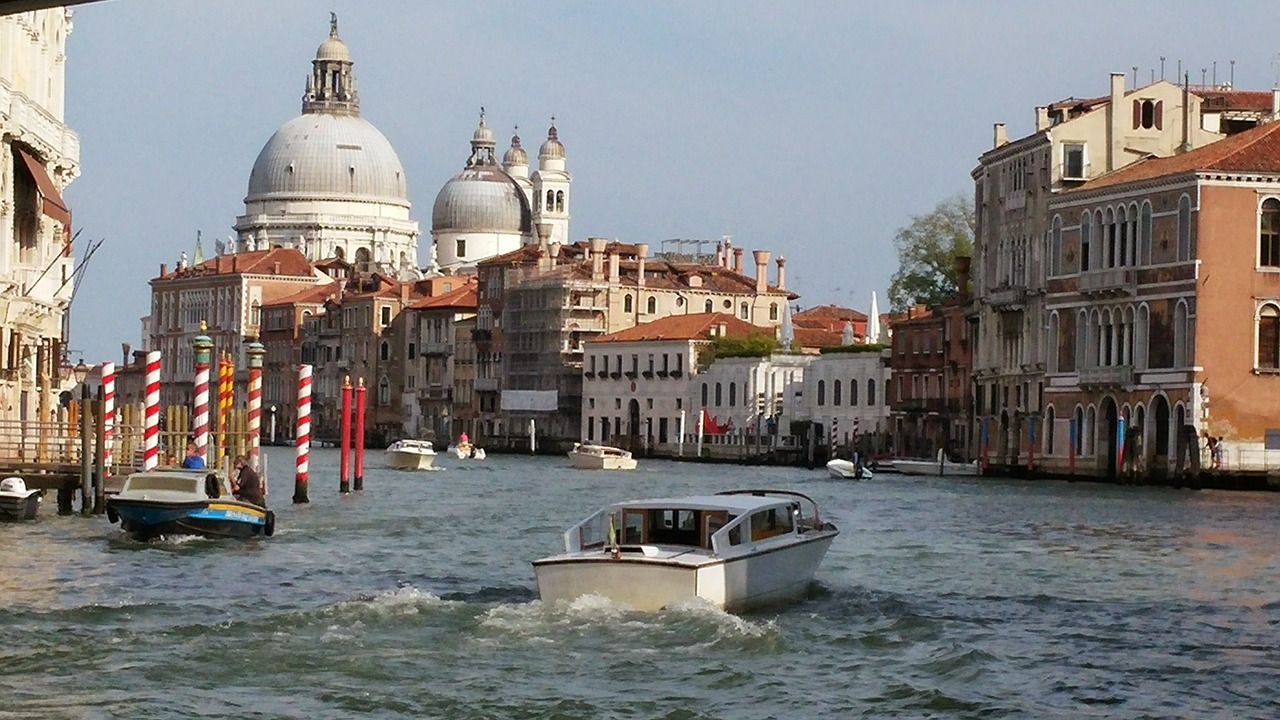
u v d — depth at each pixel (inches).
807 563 1926.7
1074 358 5088.6
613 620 1680.6
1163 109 5315.0
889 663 1577.3
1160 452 4712.1
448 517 3238.2
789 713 1398.9
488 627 1652.3
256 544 2532.0
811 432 6712.6
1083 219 5064.0
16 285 3452.3
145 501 2476.6
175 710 1363.2
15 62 3437.5
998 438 5610.2
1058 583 2175.2
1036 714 1416.1
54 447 3329.2
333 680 1464.1
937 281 7165.4
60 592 1964.8
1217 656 1652.3
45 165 3676.2
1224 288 4549.7
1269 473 4303.6
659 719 1370.6
